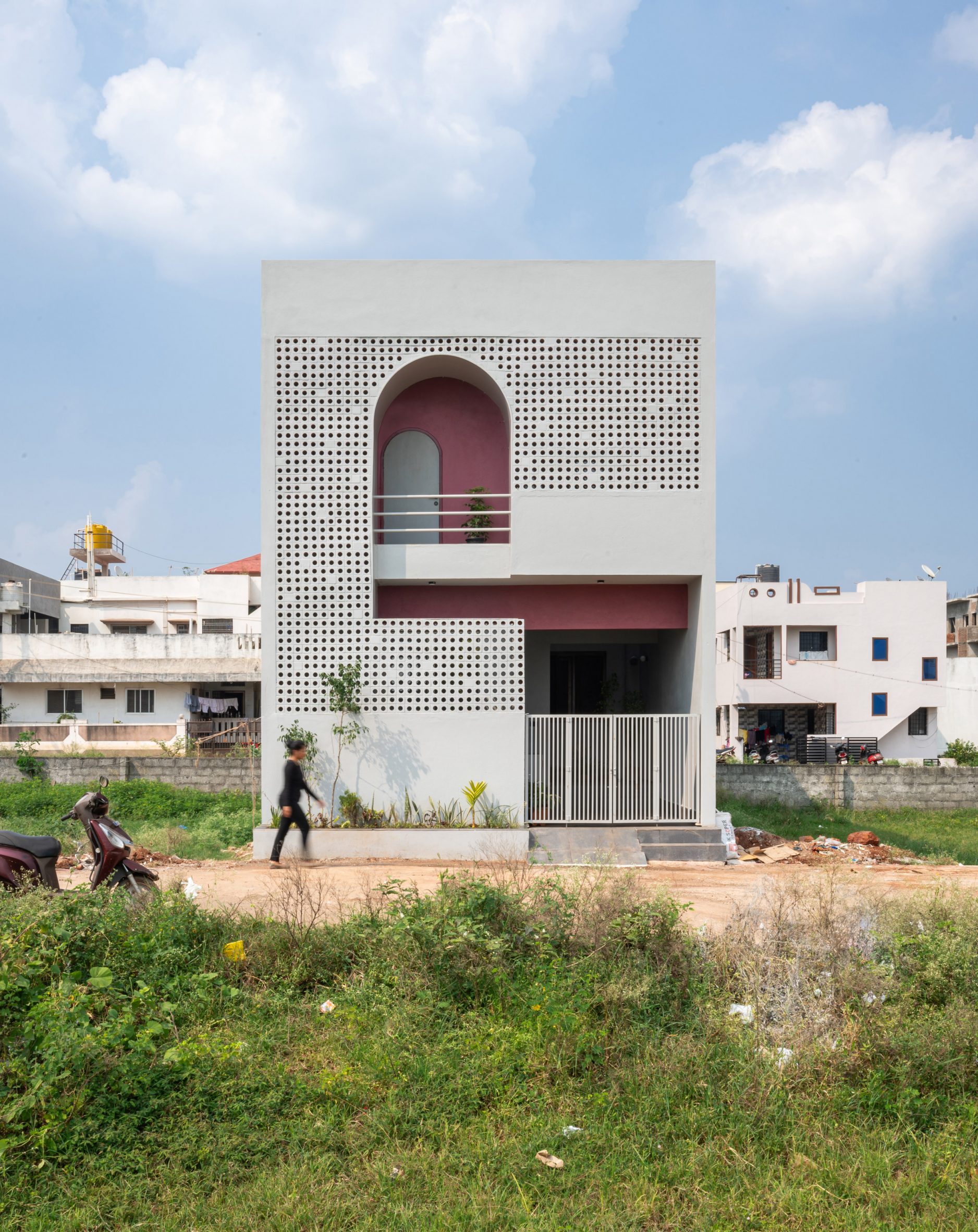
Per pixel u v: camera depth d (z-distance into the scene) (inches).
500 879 321.4
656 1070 189.3
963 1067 187.6
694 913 354.6
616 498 539.8
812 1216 146.0
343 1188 151.5
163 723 1339.8
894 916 268.8
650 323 544.4
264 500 538.0
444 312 542.3
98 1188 150.6
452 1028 213.0
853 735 1412.4
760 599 1428.4
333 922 291.7
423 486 600.4
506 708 531.5
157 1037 198.1
